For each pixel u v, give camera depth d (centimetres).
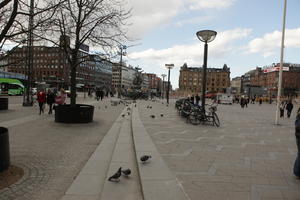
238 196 395
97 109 2075
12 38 507
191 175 488
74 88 1209
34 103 2245
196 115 1295
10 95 4269
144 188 412
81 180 457
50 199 379
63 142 771
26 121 1182
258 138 930
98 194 401
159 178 458
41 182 445
